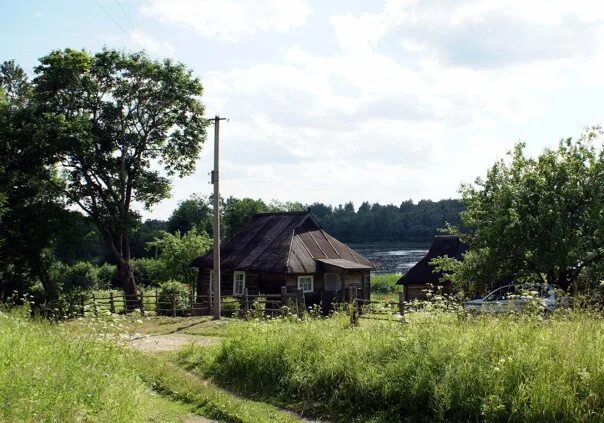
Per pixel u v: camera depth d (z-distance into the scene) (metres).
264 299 30.19
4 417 7.18
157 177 40.19
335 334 13.57
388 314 16.47
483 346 10.44
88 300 33.91
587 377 8.73
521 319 11.25
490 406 9.00
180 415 10.62
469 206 25.06
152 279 58.81
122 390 9.46
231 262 38.16
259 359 13.47
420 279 37.97
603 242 21.62
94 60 37.53
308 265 36.06
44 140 34.56
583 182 22.05
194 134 39.88
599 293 14.23
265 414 10.89
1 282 35.75
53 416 7.48
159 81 38.47
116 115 38.16
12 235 35.72
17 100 54.31
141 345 18.92
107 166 38.22
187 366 15.23
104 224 38.38
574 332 10.09
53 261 39.75
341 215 165.25
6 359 9.20
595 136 22.72
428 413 9.83
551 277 22.55
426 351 10.90
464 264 24.47
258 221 41.84
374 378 10.83
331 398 11.19
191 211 87.31
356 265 36.94
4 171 35.97
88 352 11.00
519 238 21.84
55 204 36.59
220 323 24.98
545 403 8.62
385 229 155.50
